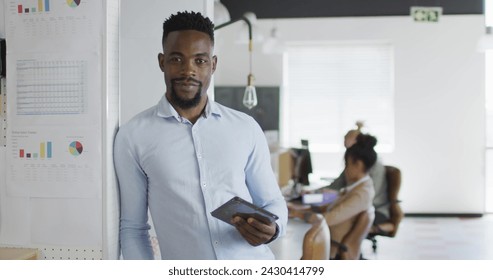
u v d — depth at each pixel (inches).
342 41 347.9
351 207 157.2
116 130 86.4
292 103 358.6
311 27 348.2
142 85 123.3
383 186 218.7
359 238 159.2
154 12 122.2
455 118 340.2
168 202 77.5
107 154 83.4
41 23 85.0
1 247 87.1
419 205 344.5
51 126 85.1
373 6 342.0
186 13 76.8
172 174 76.8
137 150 78.8
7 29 86.4
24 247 87.0
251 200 82.6
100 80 83.5
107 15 83.4
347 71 352.5
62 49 84.4
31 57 85.5
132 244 81.6
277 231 78.6
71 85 84.3
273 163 254.5
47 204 85.9
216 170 77.3
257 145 81.0
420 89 341.7
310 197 191.0
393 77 344.2
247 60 355.3
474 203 341.1
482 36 273.3
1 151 88.0
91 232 84.0
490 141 345.7
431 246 269.6
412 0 339.0
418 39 340.5
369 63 350.3
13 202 87.1
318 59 354.6
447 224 322.0
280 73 352.8
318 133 357.4
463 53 337.4
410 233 299.7
